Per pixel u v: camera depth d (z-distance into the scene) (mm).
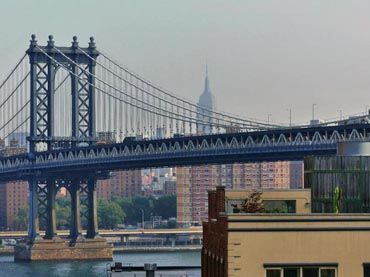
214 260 90375
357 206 90750
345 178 91312
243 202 93125
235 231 80375
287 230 80500
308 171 93438
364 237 80812
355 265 80688
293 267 80562
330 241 80688
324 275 80812
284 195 92812
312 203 91938
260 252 80375
